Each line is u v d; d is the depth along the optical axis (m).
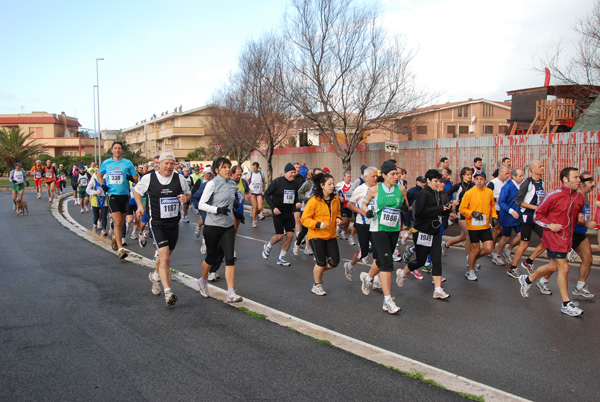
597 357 4.75
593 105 14.25
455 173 16.73
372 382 4.10
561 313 6.20
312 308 6.39
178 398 3.76
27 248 10.63
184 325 5.50
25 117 66.75
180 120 60.31
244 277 8.23
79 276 7.93
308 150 25.14
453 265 9.33
